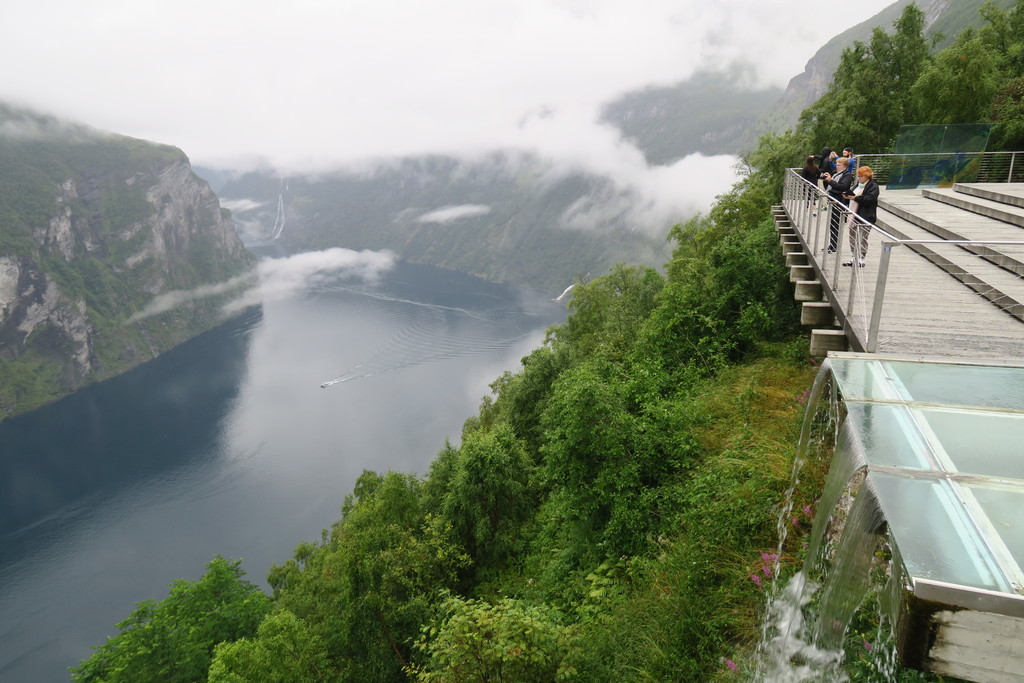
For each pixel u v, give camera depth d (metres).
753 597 7.80
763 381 13.99
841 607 4.86
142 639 40.62
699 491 10.21
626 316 48.50
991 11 34.25
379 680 25.64
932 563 3.40
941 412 5.09
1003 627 3.16
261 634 32.09
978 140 25.50
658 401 14.48
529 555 23.61
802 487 8.48
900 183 26.83
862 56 38.31
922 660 3.42
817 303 11.95
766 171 43.50
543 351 40.94
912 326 8.58
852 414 5.26
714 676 7.37
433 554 27.16
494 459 27.27
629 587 11.06
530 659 9.94
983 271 11.38
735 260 18.55
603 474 12.91
